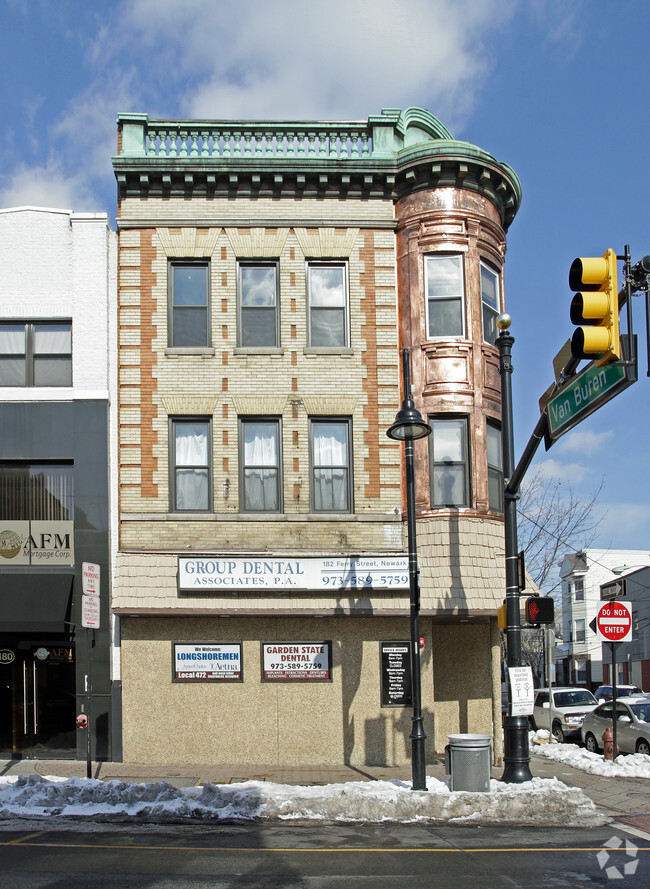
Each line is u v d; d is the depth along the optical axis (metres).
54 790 12.15
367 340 18.23
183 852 9.62
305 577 16.92
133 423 17.67
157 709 16.84
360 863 9.16
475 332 18.14
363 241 18.56
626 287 9.52
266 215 18.48
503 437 14.52
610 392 10.15
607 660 59.75
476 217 18.53
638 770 16.31
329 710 16.95
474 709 18.95
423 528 17.36
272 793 12.28
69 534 17.50
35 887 7.97
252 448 17.97
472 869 8.91
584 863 9.25
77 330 18.03
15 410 17.75
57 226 18.38
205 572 16.81
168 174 18.23
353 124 18.94
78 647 16.97
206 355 17.94
